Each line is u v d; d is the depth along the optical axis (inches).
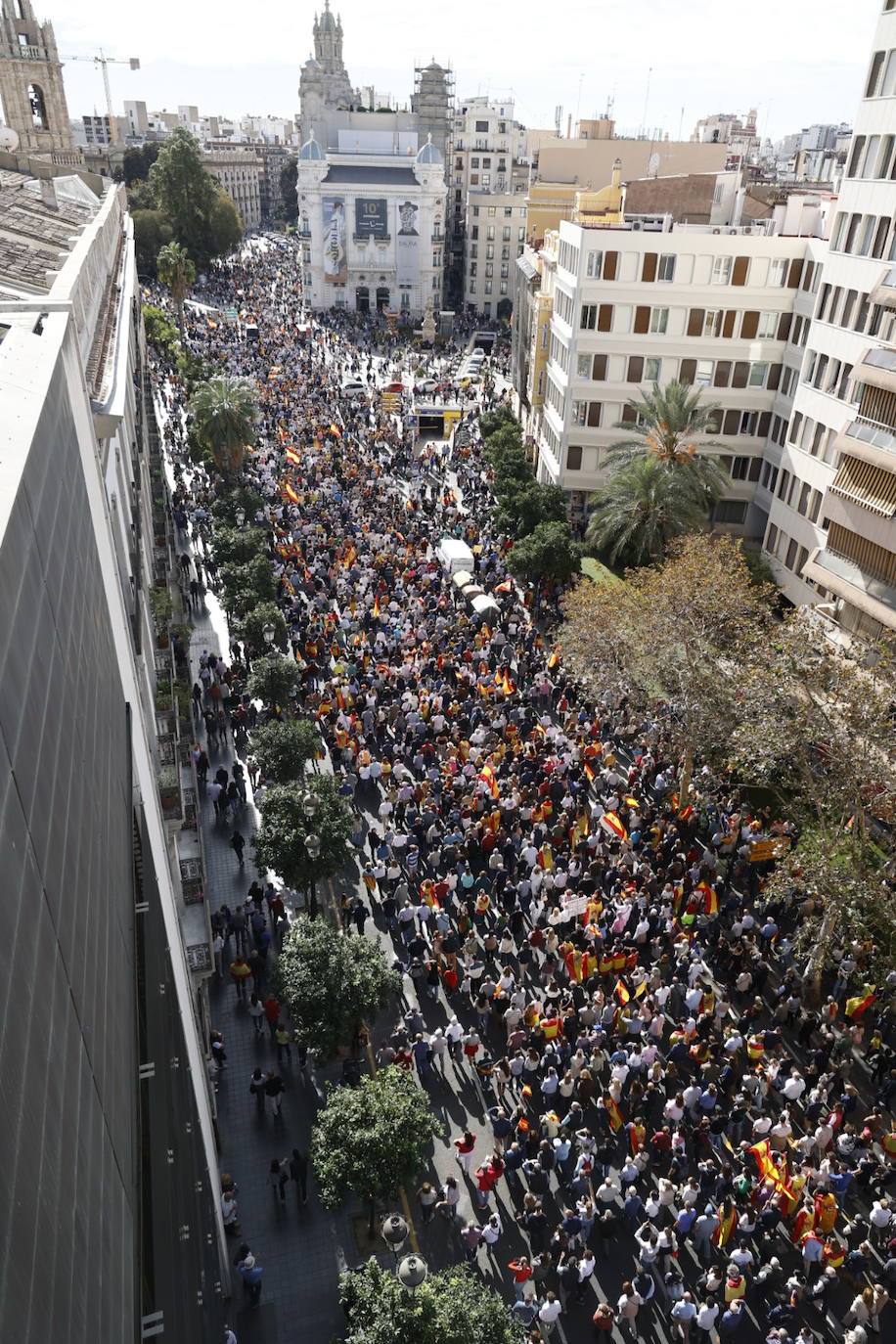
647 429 1835.6
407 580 1846.7
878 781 891.4
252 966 983.6
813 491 1669.5
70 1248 211.5
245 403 2148.1
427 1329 545.3
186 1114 540.1
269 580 1579.7
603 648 1280.8
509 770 1248.2
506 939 989.8
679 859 1089.4
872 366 1314.0
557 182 3233.3
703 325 1925.4
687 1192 721.6
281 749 1120.2
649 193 2249.0
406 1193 776.9
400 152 5329.7
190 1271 444.5
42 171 1914.4
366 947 838.5
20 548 254.5
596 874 1112.2
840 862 890.7
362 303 5285.4
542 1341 625.0
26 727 239.8
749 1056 871.1
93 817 352.2
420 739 1327.5
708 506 1916.8
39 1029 213.2
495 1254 730.2
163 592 1211.9
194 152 4862.2
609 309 1948.8
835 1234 717.3
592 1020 893.8
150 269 4869.6
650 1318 690.2
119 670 564.1
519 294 3053.6
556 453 2166.6
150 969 482.0
